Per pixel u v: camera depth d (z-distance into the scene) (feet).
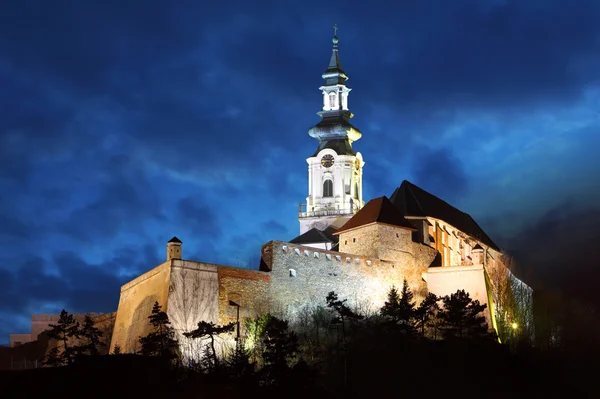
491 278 603.67
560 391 487.61
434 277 557.74
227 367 423.64
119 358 414.41
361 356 464.65
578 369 520.01
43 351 545.03
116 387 398.01
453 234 622.13
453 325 490.49
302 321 501.97
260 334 457.68
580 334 601.62
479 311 501.56
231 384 410.72
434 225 607.37
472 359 474.90
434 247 601.62
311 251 519.19
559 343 585.22
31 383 400.06
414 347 476.95
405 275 555.28
